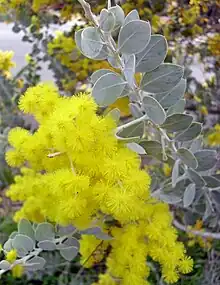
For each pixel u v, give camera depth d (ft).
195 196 0.93
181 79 0.73
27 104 0.71
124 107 0.97
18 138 0.71
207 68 1.40
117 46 0.67
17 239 0.77
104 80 0.65
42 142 0.70
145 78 0.70
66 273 1.52
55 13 1.49
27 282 1.69
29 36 1.54
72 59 1.43
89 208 0.70
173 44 1.34
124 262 0.77
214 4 1.26
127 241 0.76
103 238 0.79
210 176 0.88
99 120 0.66
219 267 1.39
